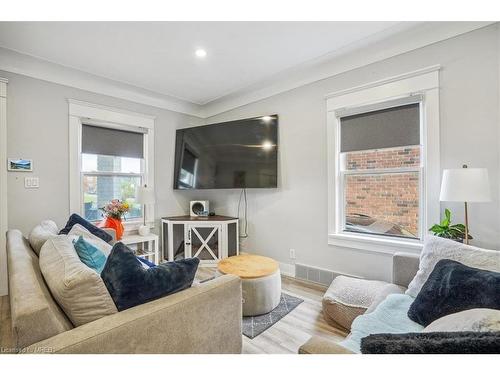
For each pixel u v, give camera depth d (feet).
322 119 9.37
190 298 3.72
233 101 12.44
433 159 7.01
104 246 5.97
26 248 5.10
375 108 8.14
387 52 7.81
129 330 3.01
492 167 6.20
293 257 10.27
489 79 6.23
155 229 12.26
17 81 8.45
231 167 11.59
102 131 10.61
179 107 13.08
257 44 7.79
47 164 9.07
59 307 3.24
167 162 12.76
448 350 2.10
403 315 4.48
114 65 9.05
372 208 8.49
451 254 4.91
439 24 6.77
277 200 10.81
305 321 6.73
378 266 8.13
